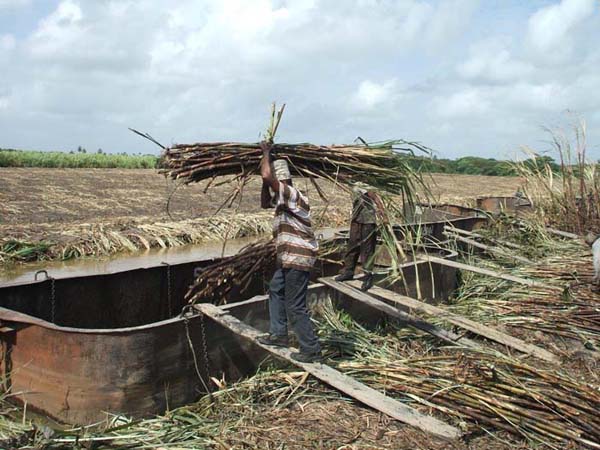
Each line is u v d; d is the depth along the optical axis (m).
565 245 11.40
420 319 6.69
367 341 6.27
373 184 5.56
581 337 6.87
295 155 5.23
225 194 22.83
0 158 34.75
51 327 4.61
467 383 5.13
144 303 6.88
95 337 4.52
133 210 17.27
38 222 13.95
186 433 4.39
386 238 5.73
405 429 4.49
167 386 4.84
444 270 8.63
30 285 5.80
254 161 5.17
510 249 11.41
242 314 5.59
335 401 4.92
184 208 18.25
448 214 13.34
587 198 13.09
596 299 7.91
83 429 4.16
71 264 11.06
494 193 28.66
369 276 6.92
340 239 9.05
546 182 13.59
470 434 4.54
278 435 4.39
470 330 6.72
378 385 5.21
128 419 4.61
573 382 5.26
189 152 5.07
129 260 11.54
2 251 10.95
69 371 4.58
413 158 5.65
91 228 13.21
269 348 5.18
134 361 4.61
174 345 4.88
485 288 8.81
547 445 4.42
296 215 5.03
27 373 4.80
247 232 15.05
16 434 3.97
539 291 8.28
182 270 7.21
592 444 4.37
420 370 5.39
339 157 5.35
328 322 6.48
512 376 5.27
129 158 41.72
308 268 5.04
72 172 29.86
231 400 4.95
